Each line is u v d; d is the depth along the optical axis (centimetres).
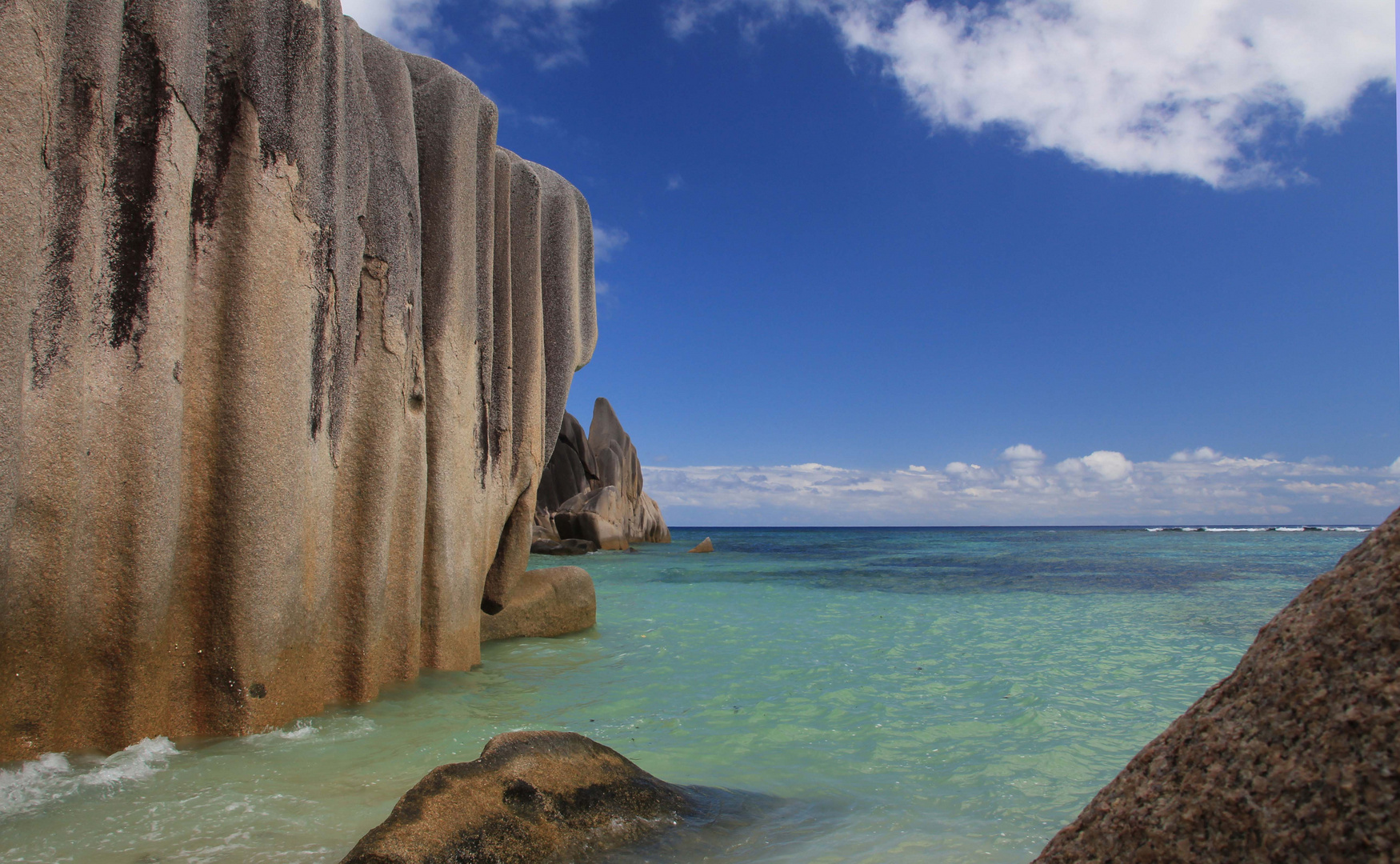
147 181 411
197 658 445
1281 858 136
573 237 866
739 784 402
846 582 1670
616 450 3591
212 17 460
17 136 345
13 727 373
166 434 420
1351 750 135
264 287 466
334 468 534
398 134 595
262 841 312
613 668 704
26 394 366
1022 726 520
